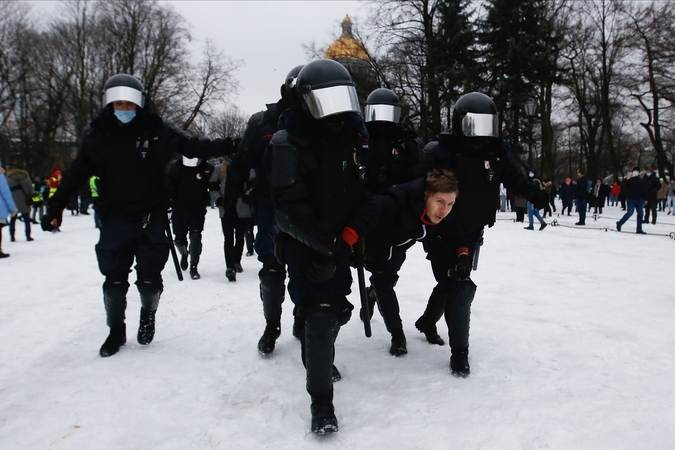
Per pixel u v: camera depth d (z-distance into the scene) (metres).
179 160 6.50
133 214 3.55
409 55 22.53
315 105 2.41
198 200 6.54
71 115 34.59
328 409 2.47
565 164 57.00
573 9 27.78
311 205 2.54
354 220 2.56
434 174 2.93
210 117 32.16
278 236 2.72
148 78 29.80
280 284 3.59
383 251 3.35
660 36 25.97
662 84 28.30
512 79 21.45
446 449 2.27
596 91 31.69
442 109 22.72
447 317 3.14
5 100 32.09
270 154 2.54
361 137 2.62
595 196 21.56
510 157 3.35
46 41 32.41
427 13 22.45
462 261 3.06
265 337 3.59
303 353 2.88
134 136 3.40
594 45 28.80
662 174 28.73
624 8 26.97
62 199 3.44
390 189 3.06
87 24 31.72
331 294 2.63
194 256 6.62
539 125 29.92
